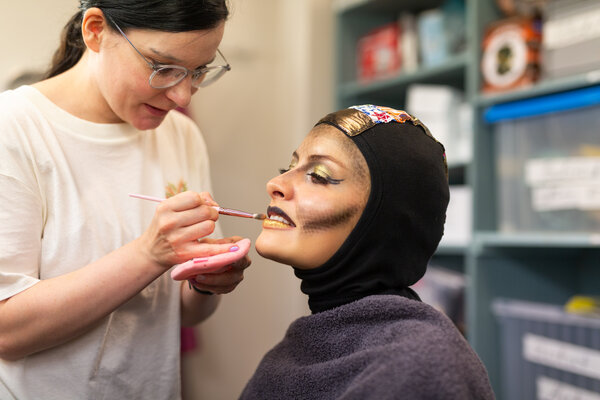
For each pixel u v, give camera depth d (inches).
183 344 78.0
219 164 91.9
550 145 61.7
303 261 33.0
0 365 35.9
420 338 28.7
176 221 32.1
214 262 31.6
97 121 38.4
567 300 74.6
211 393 91.0
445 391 26.9
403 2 84.4
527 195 63.8
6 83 70.5
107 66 34.2
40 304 32.6
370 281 33.1
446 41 75.8
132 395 38.6
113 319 37.5
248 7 93.9
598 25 56.7
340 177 32.7
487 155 68.1
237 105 93.4
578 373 59.4
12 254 33.1
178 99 34.8
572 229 59.8
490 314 68.1
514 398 64.8
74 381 36.5
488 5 69.0
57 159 35.9
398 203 32.4
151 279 33.9
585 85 58.4
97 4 33.5
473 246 67.1
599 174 57.2
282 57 95.7
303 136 91.1
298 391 32.5
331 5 94.0
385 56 84.3
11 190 33.3
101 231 37.2
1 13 74.1
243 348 94.3
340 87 88.0
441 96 74.4
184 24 31.9
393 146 32.7
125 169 39.0
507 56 65.3
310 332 33.8
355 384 28.9
